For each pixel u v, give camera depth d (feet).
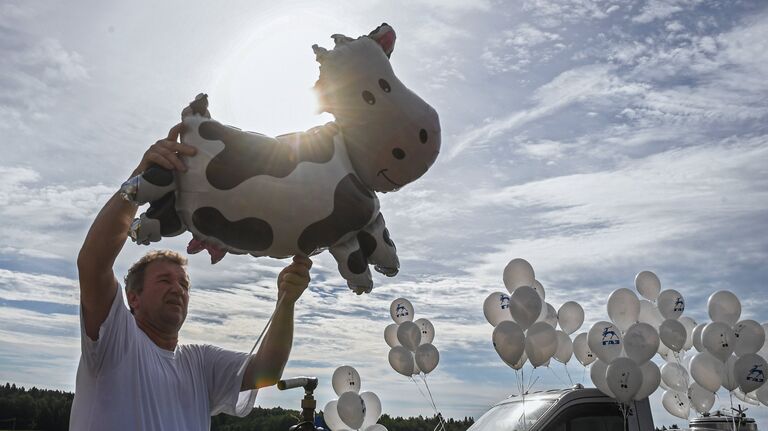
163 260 10.62
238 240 9.21
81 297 9.05
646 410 18.53
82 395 9.27
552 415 17.95
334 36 10.62
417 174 10.28
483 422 19.62
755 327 20.07
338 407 19.03
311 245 9.52
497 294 20.77
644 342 18.31
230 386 10.94
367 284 10.11
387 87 10.34
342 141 10.09
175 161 8.85
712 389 20.17
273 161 9.28
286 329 10.80
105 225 8.73
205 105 9.41
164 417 9.61
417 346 21.54
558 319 22.16
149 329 10.37
